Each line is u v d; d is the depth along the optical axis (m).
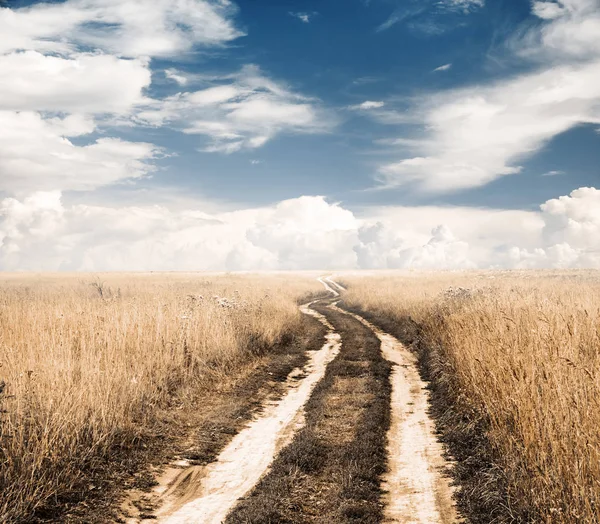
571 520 4.82
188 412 10.05
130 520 5.80
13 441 6.39
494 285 24.20
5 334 10.71
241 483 6.95
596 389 5.94
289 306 27.11
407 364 15.49
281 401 11.58
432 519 5.80
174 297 19.39
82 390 8.08
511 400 7.37
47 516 5.68
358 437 8.59
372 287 40.81
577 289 18.20
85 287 32.56
